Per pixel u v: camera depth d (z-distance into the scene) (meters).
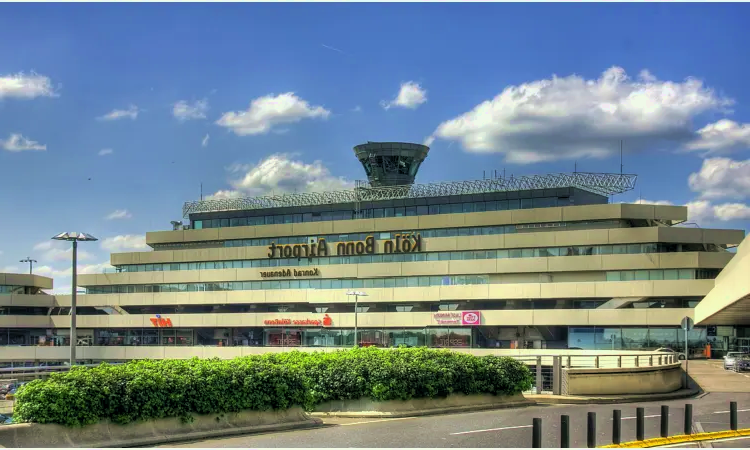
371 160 129.75
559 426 32.38
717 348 91.50
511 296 101.25
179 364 30.92
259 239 120.38
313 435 30.20
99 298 125.56
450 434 30.14
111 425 26.97
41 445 24.67
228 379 31.08
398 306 109.38
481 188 109.31
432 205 111.69
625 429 31.58
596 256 98.44
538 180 106.19
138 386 27.72
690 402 43.69
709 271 95.00
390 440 28.62
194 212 127.38
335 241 114.88
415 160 129.88
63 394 25.62
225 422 30.62
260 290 116.88
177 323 119.88
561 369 45.56
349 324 109.81
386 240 110.94
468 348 101.12
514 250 103.56
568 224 101.56
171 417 28.89
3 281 124.31
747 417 35.97
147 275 124.56
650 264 95.94
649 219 100.69
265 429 31.41
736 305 56.94
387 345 108.44
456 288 104.69
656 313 93.88
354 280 112.00
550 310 98.88
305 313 112.62
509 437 29.30
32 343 125.00
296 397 33.47
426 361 39.53
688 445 27.33
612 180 103.44
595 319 96.62
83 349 119.62
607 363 55.16
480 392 41.00
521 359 47.16
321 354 40.47
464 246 105.94
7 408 28.09
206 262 122.38
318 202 119.38
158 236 126.75
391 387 36.97
